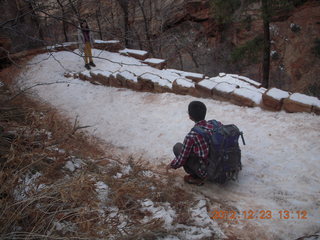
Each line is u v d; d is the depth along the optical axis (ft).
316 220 9.59
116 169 12.93
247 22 60.39
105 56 34.58
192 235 9.23
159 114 19.67
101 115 21.18
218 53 73.77
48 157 12.43
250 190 11.62
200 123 11.30
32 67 31.96
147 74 23.82
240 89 18.76
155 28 69.82
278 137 14.65
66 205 9.55
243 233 9.43
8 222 8.18
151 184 12.10
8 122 15.08
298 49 68.39
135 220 9.72
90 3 44.68
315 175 11.74
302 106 15.87
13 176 10.02
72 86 27.22
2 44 31.86
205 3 73.67
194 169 11.62
